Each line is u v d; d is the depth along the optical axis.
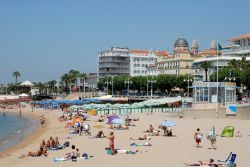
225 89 96.56
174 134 58.66
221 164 32.41
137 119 87.81
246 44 162.38
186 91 168.88
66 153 42.19
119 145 47.12
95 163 35.41
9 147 56.47
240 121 80.31
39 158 39.94
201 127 68.81
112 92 198.12
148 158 37.44
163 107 124.19
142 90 189.62
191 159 36.59
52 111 151.50
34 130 83.94
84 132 65.50
